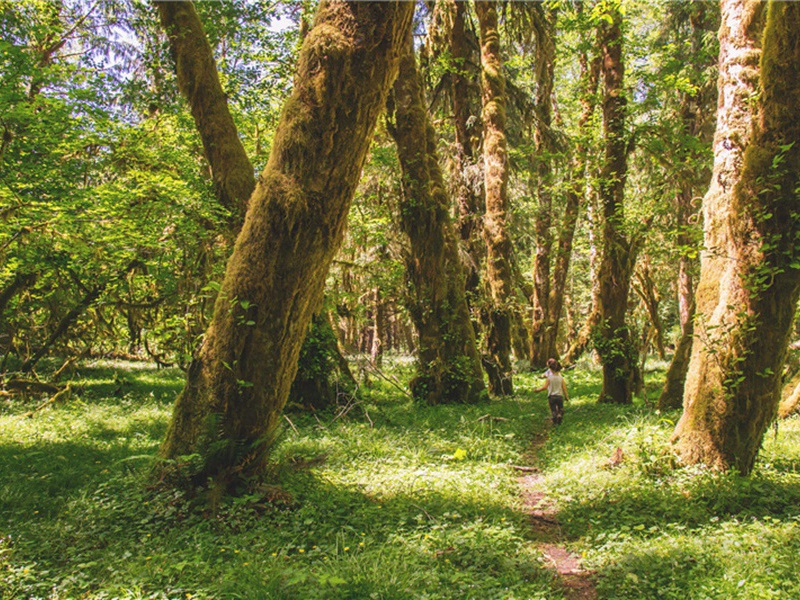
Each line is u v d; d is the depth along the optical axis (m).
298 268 6.29
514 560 4.96
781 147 6.44
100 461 8.15
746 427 7.09
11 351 16.20
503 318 17.64
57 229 11.09
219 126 12.42
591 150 15.90
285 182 6.16
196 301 13.03
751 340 6.92
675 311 32.66
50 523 5.59
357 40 6.00
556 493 7.25
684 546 5.00
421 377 15.57
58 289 14.41
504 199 18.02
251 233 6.29
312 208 6.19
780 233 6.74
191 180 12.94
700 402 7.34
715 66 21.12
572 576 4.89
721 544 5.04
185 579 4.42
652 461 7.37
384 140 20.06
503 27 22.11
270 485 6.54
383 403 15.41
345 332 26.86
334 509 6.28
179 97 14.70
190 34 12.17
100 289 14.42
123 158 13.02
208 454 6.16
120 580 4.38
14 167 10.14
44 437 9.55
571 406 14.91
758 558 4.63
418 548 5.10
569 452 9.26
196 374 6.51
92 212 11.16
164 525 5.70
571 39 24.58
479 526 5.75
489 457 9.12
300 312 6.50
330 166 6.19
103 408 12.66
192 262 13.42
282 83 15.34
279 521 5.78
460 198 20.56
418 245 15.51
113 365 22.27
